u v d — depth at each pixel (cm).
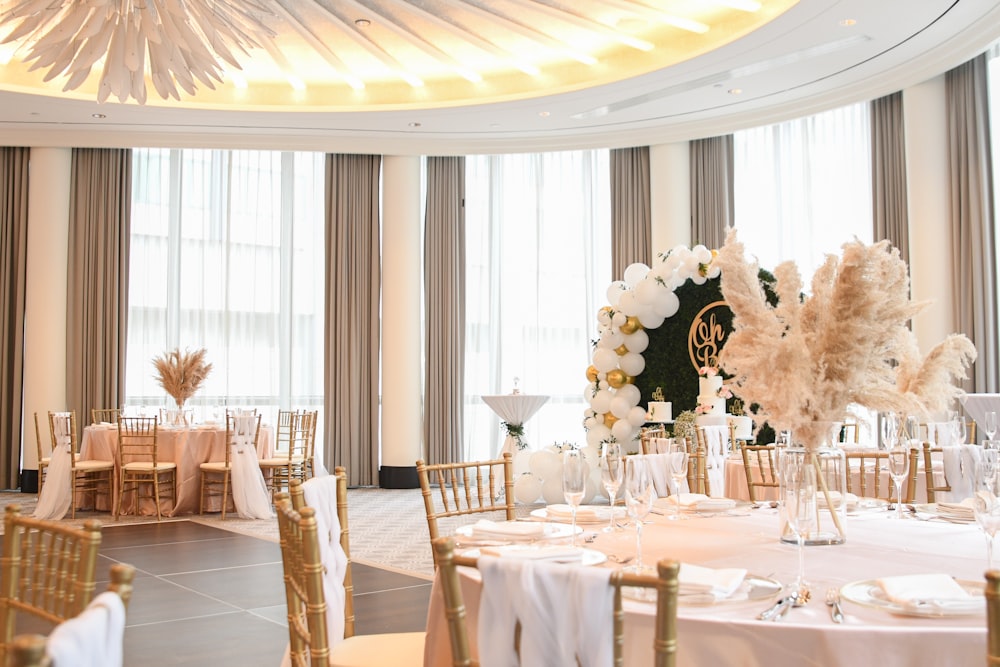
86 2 514
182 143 1093
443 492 365
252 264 1152
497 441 1168
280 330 1155
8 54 933
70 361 1092
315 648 226
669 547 269
